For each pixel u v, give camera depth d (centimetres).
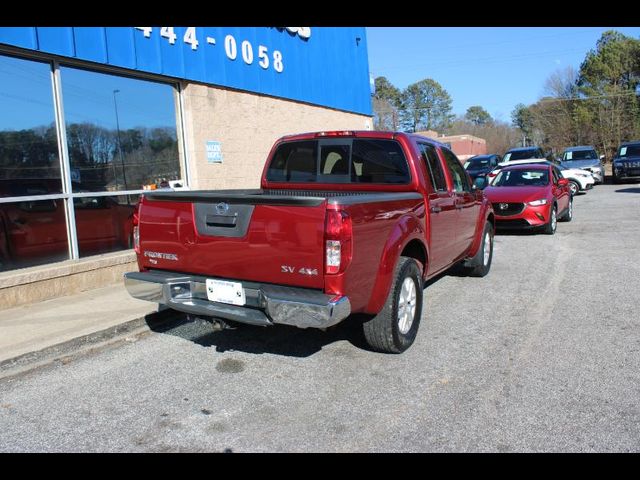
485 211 745
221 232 410
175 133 859
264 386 421
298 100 1159
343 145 557
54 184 671
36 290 626
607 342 496
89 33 684
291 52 1131
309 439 341
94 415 379
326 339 523
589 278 746
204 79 881
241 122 982
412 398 393
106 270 706
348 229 369
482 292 693
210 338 536
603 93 5531
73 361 481
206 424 363
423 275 533
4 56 612
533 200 1129
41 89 652
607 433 338
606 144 5381
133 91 780
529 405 377
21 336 509
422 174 528
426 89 8862
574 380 415
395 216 445
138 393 413
